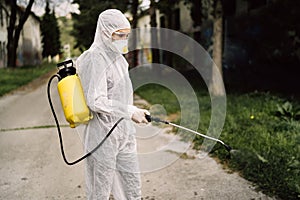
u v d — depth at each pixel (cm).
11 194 370
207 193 358
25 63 3409
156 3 1268
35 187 386
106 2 1247
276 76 1055
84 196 361
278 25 1005
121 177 274
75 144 532
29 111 853
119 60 255
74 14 1638
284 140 490
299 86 958
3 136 604
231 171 411
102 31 245
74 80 241
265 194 347
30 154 498
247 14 1190
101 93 240
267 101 799
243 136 521
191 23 1698
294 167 388
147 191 369
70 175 417
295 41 967
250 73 1180
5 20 2717
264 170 387
